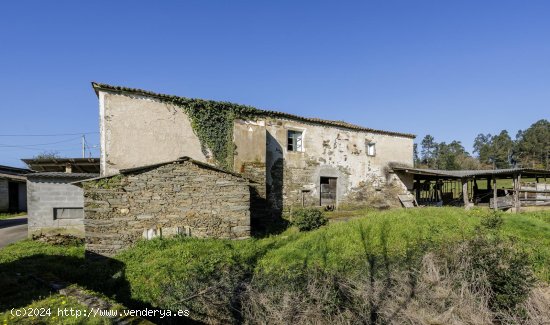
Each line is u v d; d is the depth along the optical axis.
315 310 5.42
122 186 8.15
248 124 11.88
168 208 8.52
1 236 11.32
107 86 9.74
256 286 6.00
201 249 7.67
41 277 5.95
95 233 7.87
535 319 5.52
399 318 5.45
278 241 8.77
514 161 57.53
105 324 3.85
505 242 7.39
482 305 5.84
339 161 15.32
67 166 13.16
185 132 11.04
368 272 6.45
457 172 15.86
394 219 9.37
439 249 7.22
